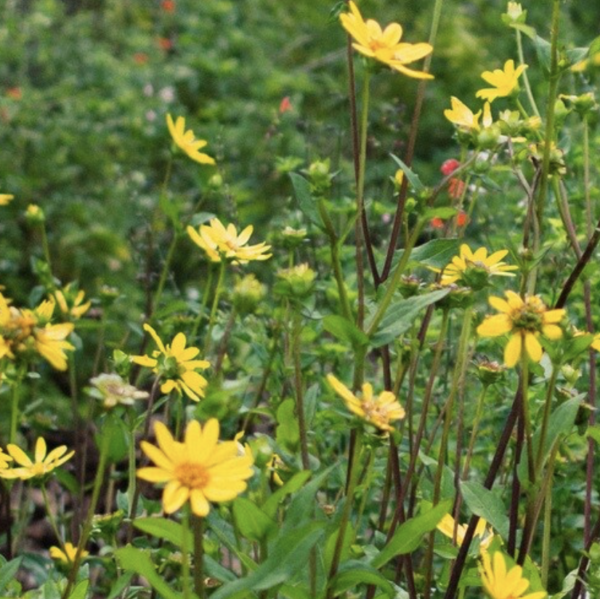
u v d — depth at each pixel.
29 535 1.94
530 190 1.30
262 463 1.16
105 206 3.28
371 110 3.88
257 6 4.64
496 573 1.13
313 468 1.21
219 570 1.16
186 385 1.25
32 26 4.09
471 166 1.33
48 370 2.66
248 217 3.11
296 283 1.19
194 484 1.04
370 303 1.28
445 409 1.40
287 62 4.47
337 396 1.66
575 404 1.21
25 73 3.90
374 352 2.07
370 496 1.57
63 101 3.64
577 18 4.50
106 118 3.73
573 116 2.27
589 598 1.36
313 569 1.15
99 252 3.12
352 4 1.18
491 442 1.66
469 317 1.29
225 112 3.84
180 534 1.12
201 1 4.52
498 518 1.22
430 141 4.16
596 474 1.62
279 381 1.63
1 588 1.22
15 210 3.20
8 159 3.32
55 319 1.67
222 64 4.09
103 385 1.11
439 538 1.36
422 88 1.29
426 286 1.33
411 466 1.29
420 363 1.75
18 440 1.78
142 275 2.01
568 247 1.62
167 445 1.05
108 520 1.35
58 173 3.36
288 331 1.46
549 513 1.32
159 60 4.27
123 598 1.35
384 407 1.13
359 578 1.14
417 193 1.23
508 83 1.34
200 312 1.51
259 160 3.49
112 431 1.12
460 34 4.34
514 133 1.32
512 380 1.47
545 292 1.75
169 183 3.50
